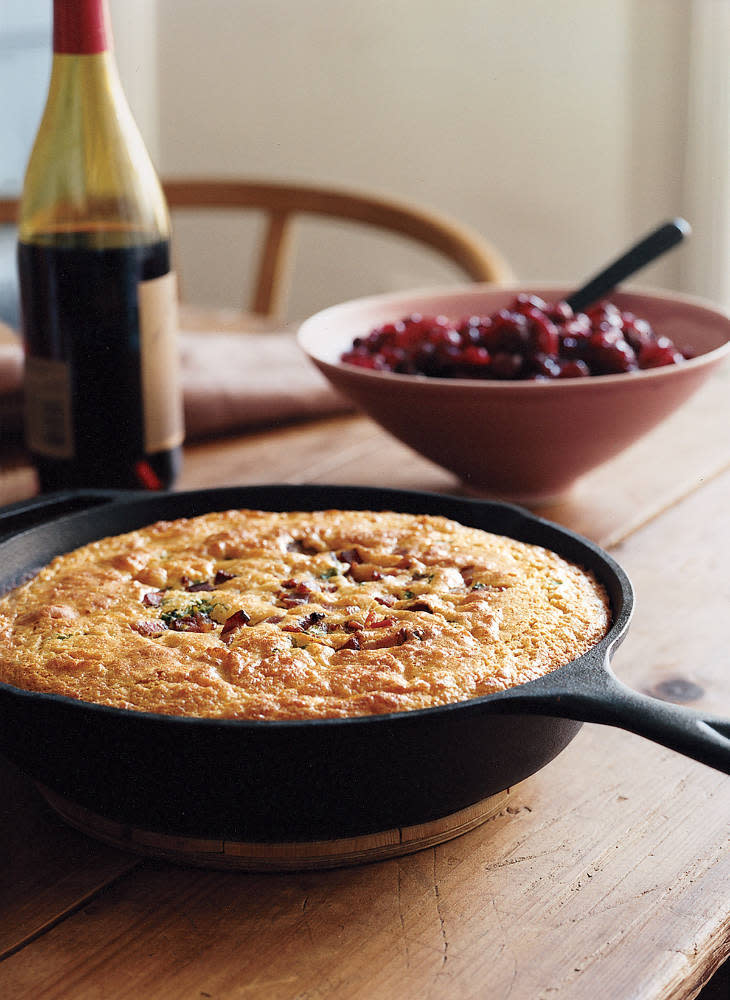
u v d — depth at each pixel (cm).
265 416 128
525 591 92
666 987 79
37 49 338
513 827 87
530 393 108
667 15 212
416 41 249
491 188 248
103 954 81
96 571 95
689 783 90
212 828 82
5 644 90
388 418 113
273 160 281
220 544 98
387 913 83
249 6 272
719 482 121
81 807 86
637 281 230
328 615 91
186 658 87
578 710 80
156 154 298
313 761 80
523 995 79
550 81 232
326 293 279
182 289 281
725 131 211
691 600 105
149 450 112
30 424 112
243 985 79
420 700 84
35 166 111
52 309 109
